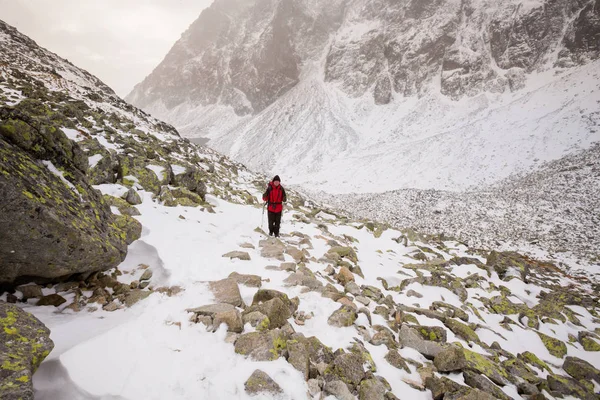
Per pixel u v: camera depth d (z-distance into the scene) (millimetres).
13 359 2670
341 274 7828
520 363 6070
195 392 3184
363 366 4320
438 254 14555
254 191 21672
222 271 6285
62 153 5496
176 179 12484
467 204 59125
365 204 72000
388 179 96062
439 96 147000
